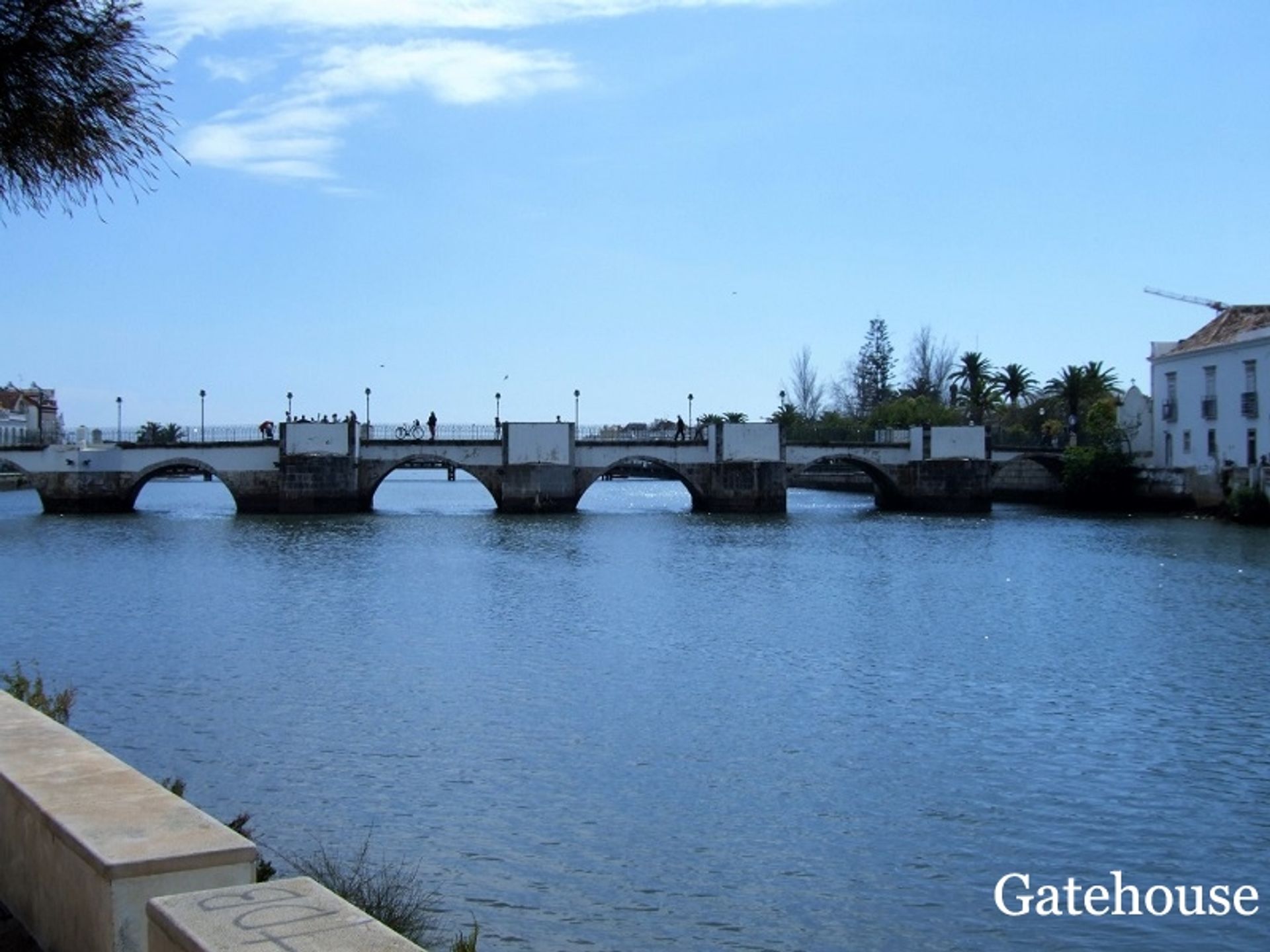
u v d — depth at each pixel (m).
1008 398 155.00
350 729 25.25
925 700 28.33
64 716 16.31
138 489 102.00
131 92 12.89
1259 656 34.59
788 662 33.31
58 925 7.04
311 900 5.56
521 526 88.25
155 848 6.42
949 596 48.53
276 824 19.33
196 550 67.88
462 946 12.09
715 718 26.41
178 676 30.95
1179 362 95.94
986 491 104.25
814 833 19.11
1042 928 15.84
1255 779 22.06
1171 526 84.75
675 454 102.69
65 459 98.25
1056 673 31.81
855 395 174.88
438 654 34.28
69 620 41.22
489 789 21.14
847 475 163.50
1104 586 51.81
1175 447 97.12
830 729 25.45
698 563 62.22
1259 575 55.47
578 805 20.36
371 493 100.00
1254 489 82.06
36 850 7.39
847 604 46.19
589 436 103.00
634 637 37.62
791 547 71.19
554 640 37.03
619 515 100.44
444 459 100.00
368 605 45.22
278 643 36.25
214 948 4.96
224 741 24.30
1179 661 33.66
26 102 12.45
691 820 19.69
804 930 15.69
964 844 18.75
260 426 100.25
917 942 15.45
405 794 20.88
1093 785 21.67
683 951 15.04
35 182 12.95
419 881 16.94
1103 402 113.19
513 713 26.70
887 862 17.97
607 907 16.25
